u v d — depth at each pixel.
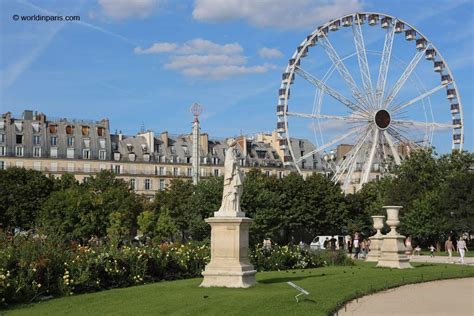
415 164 104.81
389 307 23.39
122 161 145.00
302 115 85.69
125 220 102.06
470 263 55.47
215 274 26.88
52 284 26.09
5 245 26.67
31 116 140.88
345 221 98.56
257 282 28.34
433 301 25.31
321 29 85.88
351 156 86.44
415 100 87.62
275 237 87.81
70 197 94.00
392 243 43.41
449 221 88.75
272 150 165.00
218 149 159.50
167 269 33.56
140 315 20.05
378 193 104.88
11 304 23.66
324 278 32.16
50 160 137.12
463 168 105.88
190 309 20.78
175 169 150.88
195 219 81.38
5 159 133.12
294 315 19.70
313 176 101.56
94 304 22.89
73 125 142.50
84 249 30.88
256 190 81.12
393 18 87.62
